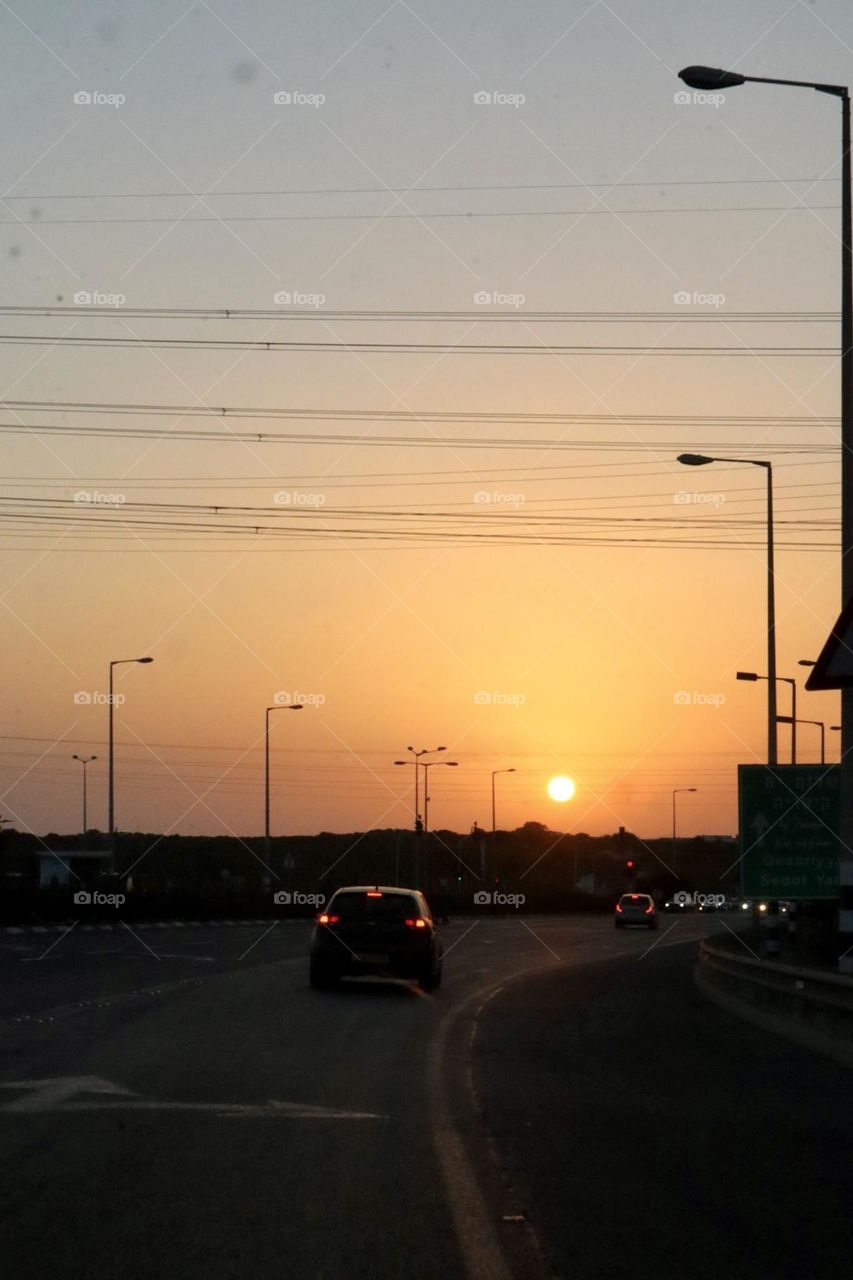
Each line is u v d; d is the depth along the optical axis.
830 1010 17.34
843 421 18.81
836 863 24.42
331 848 111.00
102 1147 9.94
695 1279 7.18
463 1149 10.27
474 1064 15.57
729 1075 15.19
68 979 25.05
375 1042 17.27
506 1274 7.14
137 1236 7.64
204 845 104.88
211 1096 12.34
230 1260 7.23
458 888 99.88
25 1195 8.48
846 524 18.64
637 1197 8.95
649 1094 13.58
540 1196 8.90
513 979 31.08
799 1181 9.52
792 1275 7.28
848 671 14.20
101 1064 14.15
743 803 24.64
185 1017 19.16
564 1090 13.69
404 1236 7.80
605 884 147.12
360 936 25.97
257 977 27.39
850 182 19.42
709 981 28.31
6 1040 15.95
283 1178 9.12
